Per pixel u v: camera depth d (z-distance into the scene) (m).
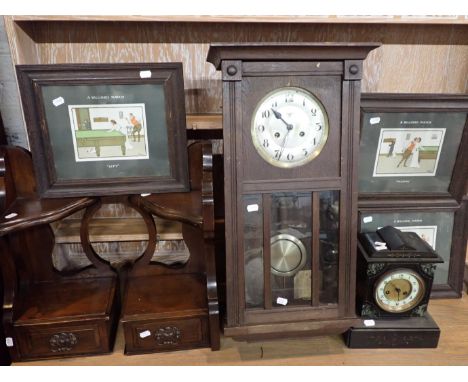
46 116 0.88
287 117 0.79
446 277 1.14
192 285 1.04
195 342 0.95
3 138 1.03
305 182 0.82
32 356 0.92
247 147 0.80
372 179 1.07
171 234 1.09
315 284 0.88
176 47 1.05
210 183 0.88
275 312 0.87
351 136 0.81
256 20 0.92
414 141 1.04
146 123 0.91
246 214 0.83
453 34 1.11
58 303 0.96
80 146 0.91
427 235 1.12
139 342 0.93
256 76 0.77
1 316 0.95
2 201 0.89
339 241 0.85
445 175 1.08
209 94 1.10
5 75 0.99
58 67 0.85
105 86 0.88
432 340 0.94
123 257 1.20
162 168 0.95
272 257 0.87
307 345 0.97
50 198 0.94
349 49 0.76
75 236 1.08
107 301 0.97
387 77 1.14
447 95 1.00
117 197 1.01
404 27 1.09
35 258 1.02
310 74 0.78
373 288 0.93
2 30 0.95
